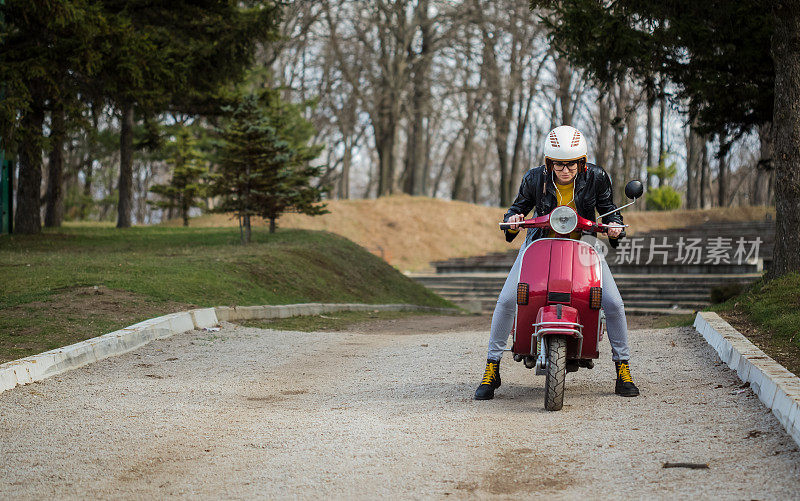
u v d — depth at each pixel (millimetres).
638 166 61656
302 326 13875
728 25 11992
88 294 11656
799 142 10289
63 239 22484
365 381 7383
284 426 5293
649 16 12148
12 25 20891
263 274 17500
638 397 6051
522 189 6246
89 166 49188
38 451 4699
